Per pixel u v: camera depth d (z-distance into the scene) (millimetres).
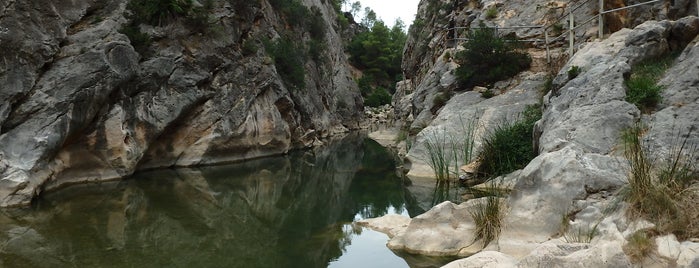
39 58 11836
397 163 19000
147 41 15086
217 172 16062
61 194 11562
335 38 42219
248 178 15156
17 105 11336
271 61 21625
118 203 10805
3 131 10961
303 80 25469
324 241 8234
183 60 16297
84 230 8594
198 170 16281
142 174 14883
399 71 63688
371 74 61500
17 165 10547
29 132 11172
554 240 6059
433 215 7539
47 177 11422
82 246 7641
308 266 6930
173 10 16266
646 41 9664
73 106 11977
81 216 9570
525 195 7059
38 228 8609
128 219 9484
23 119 11266
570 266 4898
